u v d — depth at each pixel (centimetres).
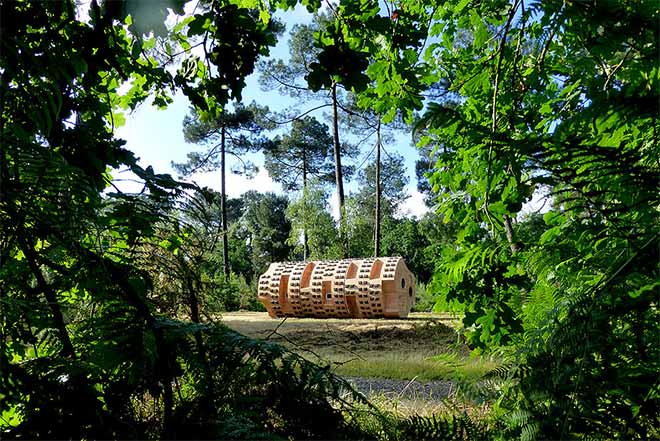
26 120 161
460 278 271
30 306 156
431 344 1112
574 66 266
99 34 204
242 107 3588
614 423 133
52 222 154
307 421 188
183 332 176
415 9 358
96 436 152
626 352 140
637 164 146
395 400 396
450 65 360
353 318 1777
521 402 146
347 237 3033
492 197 273
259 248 5138
